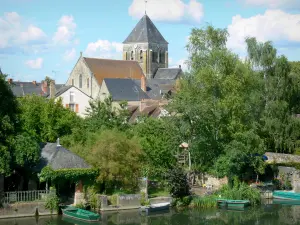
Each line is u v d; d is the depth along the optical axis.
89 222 46.12
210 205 55.03
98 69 119.75
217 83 62.91
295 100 79.50
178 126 61.56
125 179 52.59
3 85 47.12
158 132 61.81
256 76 69.62
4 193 46.44
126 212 50.97
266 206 56.59
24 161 46.94
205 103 60.69
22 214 46.53
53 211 47.69
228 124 61.28
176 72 137.88
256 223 48.44
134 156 53.75
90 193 50.91
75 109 98.56
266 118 72.69
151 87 111.31
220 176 59.81
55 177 47.72
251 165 60.97
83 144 57.41
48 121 59.09
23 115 57.78
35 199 47.88
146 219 48.59
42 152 50.78
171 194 55.09
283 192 60.50
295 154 73.31
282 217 51.09
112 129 58.94
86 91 119.56
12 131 46.84
